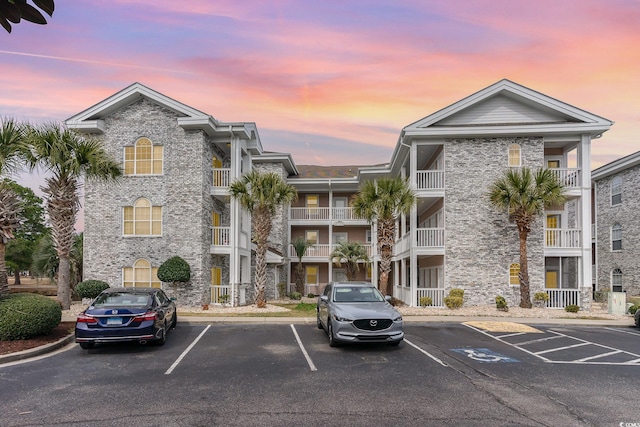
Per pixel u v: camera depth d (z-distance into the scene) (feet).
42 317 37.06
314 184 107.04
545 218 77.82
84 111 68.13
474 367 30.27
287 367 30.01
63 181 56.18
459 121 71.05
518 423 19.84
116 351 35.45
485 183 69.67
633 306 61.41
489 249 68.85
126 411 21.30
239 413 20.99
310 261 106.01
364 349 36.22
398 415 20.76
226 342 39.29
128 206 68.74
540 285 68.13
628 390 25.05
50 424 19.67
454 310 63.77
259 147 87.25
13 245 120.26
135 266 67.82
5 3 7.59
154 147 69.05
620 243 92.32
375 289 42.52
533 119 70.49
